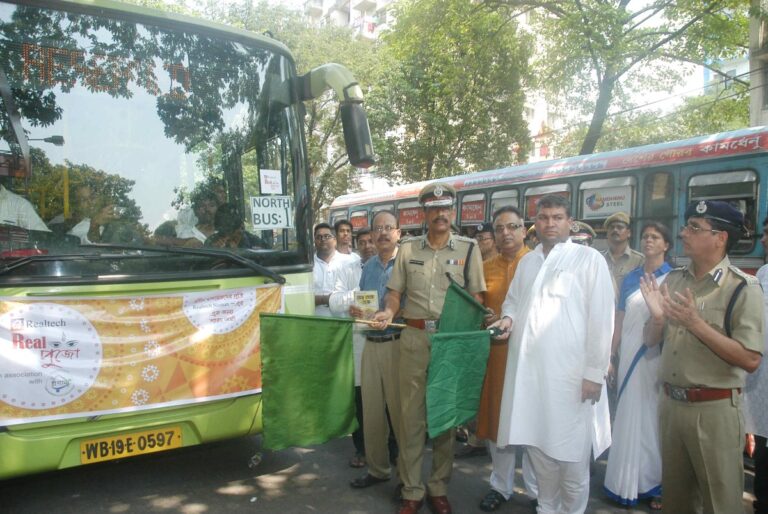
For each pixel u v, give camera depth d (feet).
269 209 14.30
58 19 12.07
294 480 14.84
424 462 16.51
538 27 56.44
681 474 10.28
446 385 12.14
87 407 11.51
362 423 15.71
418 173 74.59
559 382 11.45
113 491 14.03
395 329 13.85
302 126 15.29
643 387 13.66
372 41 77.00
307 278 14.79
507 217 15.66
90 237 12.01
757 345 9.32
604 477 15.47
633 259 17.72
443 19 52.31
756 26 50.55
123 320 11.85
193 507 13.24
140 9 12.87
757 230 25.72
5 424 10.83
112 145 12.42
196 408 12.71
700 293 10.02
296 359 12.42
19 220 11.45
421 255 13.38
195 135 13.38
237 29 14.15
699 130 69.87
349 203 57.52
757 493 12.78
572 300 11.57
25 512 12.94
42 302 11.15
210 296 12.82
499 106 71.77
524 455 13.76
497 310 15.79
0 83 11.54
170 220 12.87
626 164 31.24
